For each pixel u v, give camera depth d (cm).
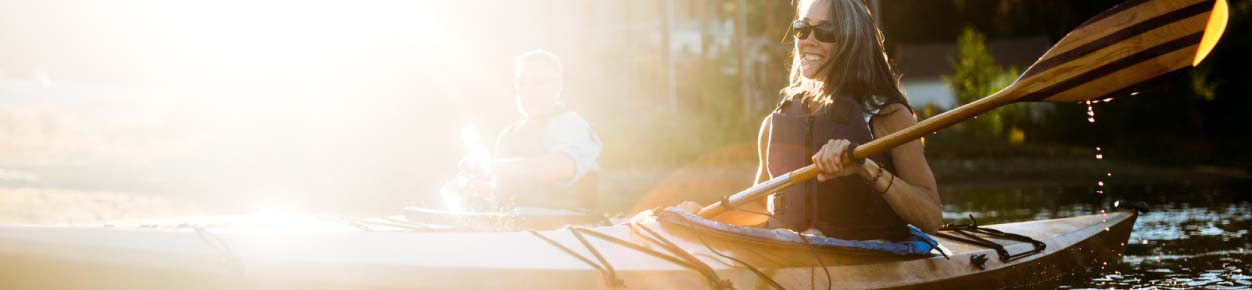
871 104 360
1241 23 2850
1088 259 462
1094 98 368
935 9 4172
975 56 2709
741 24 2011
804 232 371
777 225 379
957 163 1786
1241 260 507
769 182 360
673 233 353
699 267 332
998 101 358
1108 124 2655
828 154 336
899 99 363
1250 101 2822
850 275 348
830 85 364
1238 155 2222
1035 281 420
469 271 316
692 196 1179
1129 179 1605
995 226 477
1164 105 2777
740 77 1970
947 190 1398
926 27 4197
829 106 362
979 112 350
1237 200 1002
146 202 998
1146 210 507
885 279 353
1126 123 2725
